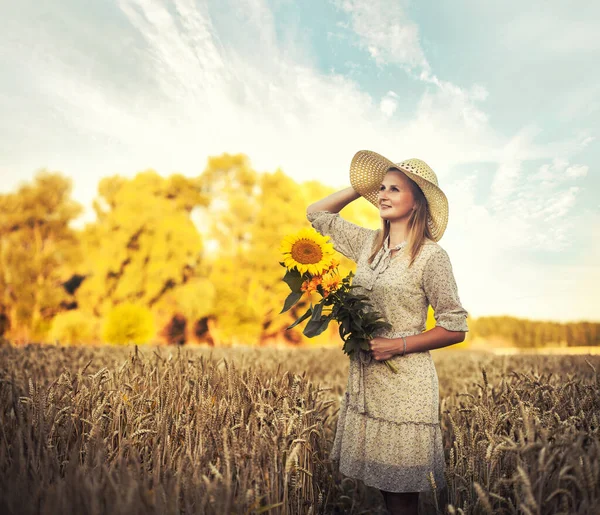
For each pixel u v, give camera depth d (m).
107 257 29.62
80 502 1.42
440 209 2.50
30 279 31.11
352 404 2.50
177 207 31.62
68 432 2.16
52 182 32.56
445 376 6.51
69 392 2.45
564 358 7.10
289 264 2.29
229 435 2.05
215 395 2.52
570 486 1.71
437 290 2.33
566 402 2.44
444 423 3.63
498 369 5.70
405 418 2.31
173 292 29.86
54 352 6.15
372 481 2.32
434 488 2.12
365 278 2.52
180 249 29.80
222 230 30.80
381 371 2.38
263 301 28.86
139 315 23.25
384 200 2.52
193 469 1.82
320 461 2.63
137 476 1.62
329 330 27.89
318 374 6.45
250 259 29.33
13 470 1.69
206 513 1.63
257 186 31.78
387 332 2.40
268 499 1.87
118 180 31.66
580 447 1.67
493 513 1.86
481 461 2.17
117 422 2.23
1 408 2.43
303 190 32.12
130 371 2.98
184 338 30.56
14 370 3.95
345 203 2.98
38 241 32.41
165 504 1.50
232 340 28.25
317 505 2.43
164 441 2.10
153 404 2.50
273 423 2.11
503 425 2.26
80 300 29.55
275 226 29.55
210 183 32.06
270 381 2.79
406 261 2.42
